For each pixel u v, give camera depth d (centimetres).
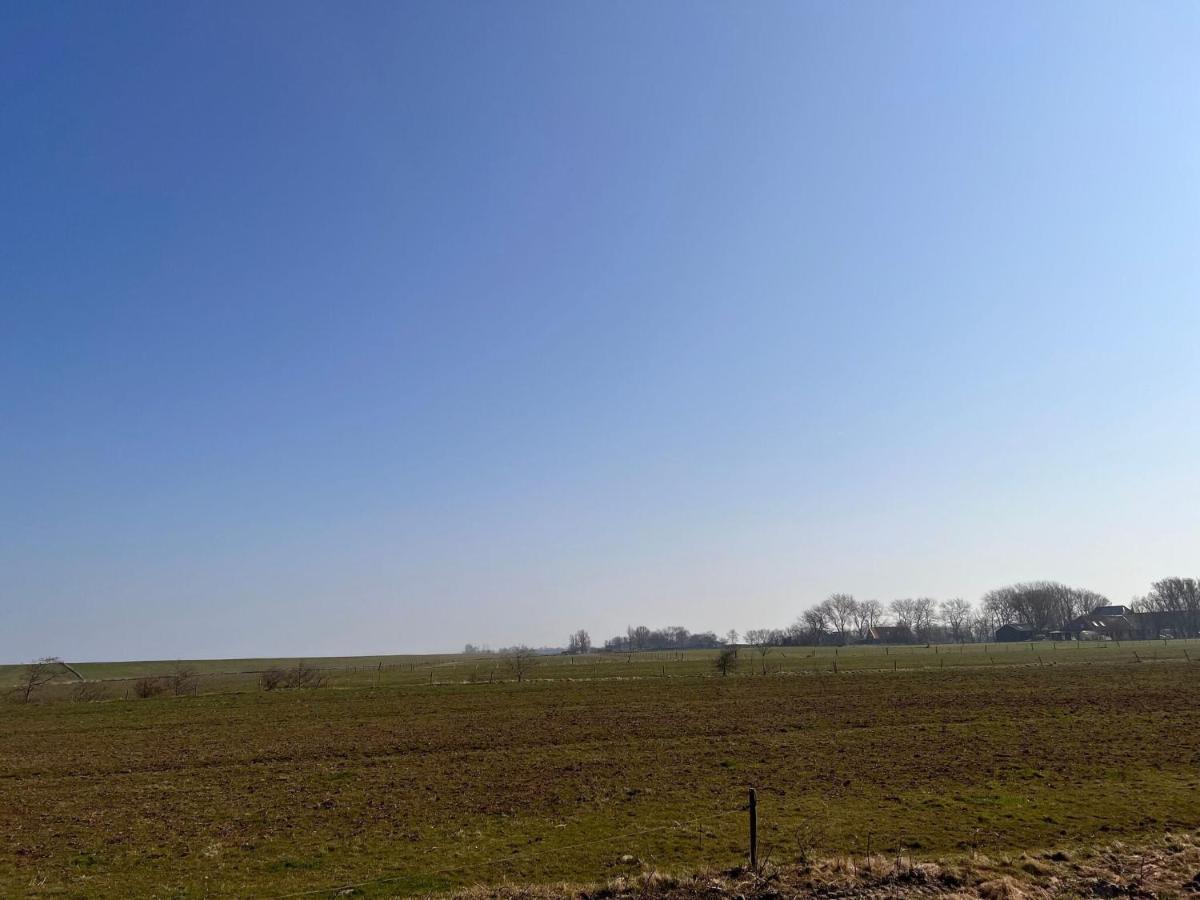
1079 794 2428
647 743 3669
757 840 2030
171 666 13625
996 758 3064
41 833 2294
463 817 2373
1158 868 1633
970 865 1683
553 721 4484
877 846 1955
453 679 7688
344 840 2156
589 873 1803
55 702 6162
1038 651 11612
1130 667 7362
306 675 7100
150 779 3112
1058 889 1531
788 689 5916
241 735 4231
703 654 14900
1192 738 3425
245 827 2325
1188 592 18488
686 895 1541
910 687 5844
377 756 3506
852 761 3100
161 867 1947
